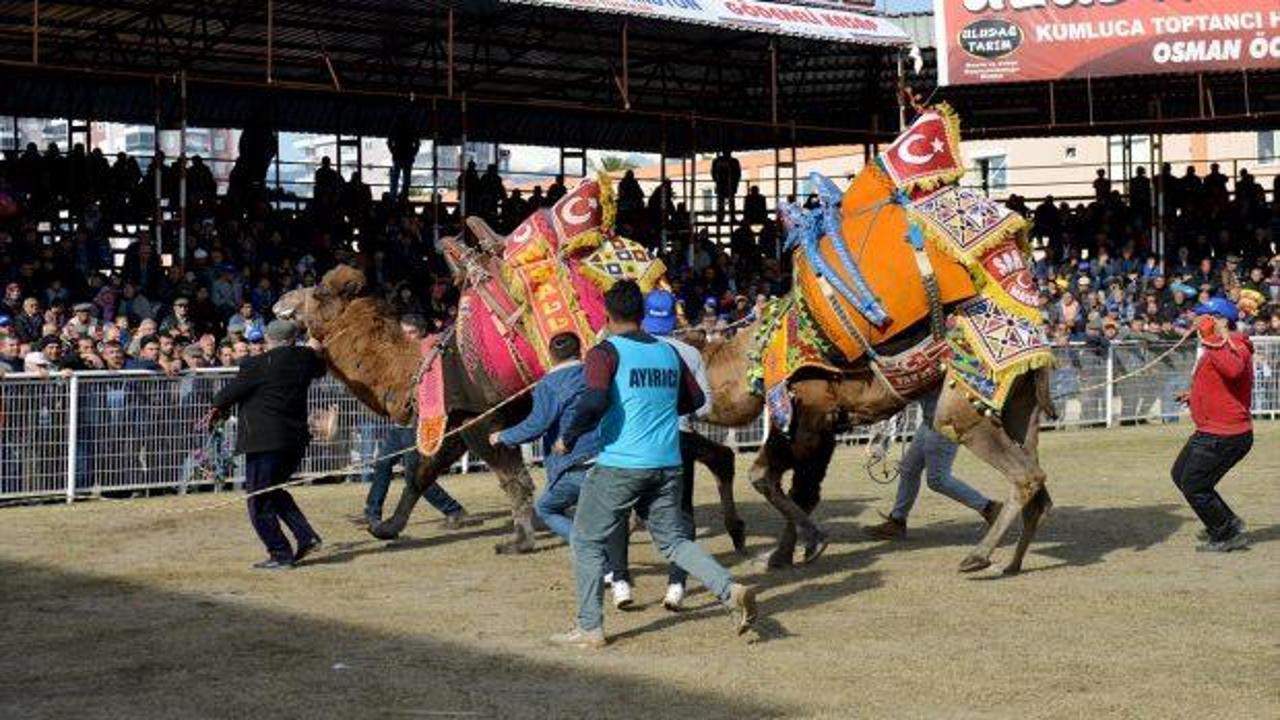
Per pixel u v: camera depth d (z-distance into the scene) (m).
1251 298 18.53
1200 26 26.09
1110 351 22.44
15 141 26.70
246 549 11.45
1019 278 9.41
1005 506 9.62
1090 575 9.85
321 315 11.26
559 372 8.84
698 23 22.16
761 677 7.11
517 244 10.70
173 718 6.49
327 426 11.12
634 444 7.68
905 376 9.54
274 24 23.89
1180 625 8.23
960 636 7.98
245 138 25.44
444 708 6.60
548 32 25.58
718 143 33.69
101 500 14.69
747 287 26.83
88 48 25.11
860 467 17.31
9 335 15.43
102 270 21.64
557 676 7.16
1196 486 10.73
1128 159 33.66
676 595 8.69
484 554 11.07
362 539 11.93
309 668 7.40
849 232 9.61
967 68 26.48
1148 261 28.39
